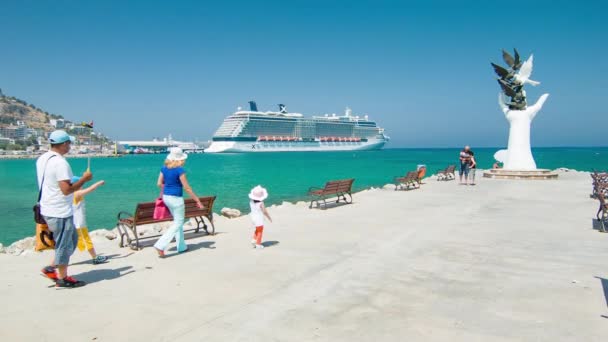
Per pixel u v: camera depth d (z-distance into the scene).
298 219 10.65
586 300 4.78
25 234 13.61
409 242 7.78
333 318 4.32
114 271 6.12
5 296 5.05
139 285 5.45
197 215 8.58
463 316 4.35
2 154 150.12
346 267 6.17
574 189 17.25
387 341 3.80
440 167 55.16
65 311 4.57
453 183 20.62
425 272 5.90
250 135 124.88
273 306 4.67
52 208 5.11
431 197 15.04
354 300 4.83
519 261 6.45
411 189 18.05
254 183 30.81
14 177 45.66
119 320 4.32
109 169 64.50
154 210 7.73
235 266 6.29
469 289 5.18
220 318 4.35
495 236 8.27
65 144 5.23
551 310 4.49
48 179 5.07
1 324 4.23
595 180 13.65
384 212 11.59
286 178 35.94
